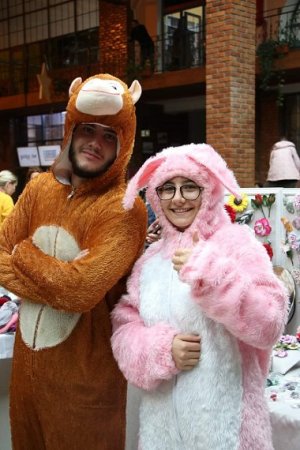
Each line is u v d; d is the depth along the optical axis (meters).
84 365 1.79
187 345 1.50
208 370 1.50
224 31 6.91
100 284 1.66
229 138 6.98
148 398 1.62
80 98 1.75
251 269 1.45
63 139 1.88
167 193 1.61
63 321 1.80
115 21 12.05
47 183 1.96
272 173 4.22
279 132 10.84
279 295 1.44
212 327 1.51
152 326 1.60
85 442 1.81
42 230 1.86
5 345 2.33
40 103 12.18
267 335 1.42
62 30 13.41
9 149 14.72
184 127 12.69
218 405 1.48
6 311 2.42
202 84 9.78
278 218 2.90
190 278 1.41
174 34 11.27
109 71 11.80
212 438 1.47
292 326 2.87
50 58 13.59
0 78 14.36
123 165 1.83
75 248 1.80
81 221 1.80
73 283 1.65
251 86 7.18
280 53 8.59
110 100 1.72
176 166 1.58
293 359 2.38
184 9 12.26
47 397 1.80
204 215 1.59
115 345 1.66
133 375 1.58
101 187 1.84
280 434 1.94
